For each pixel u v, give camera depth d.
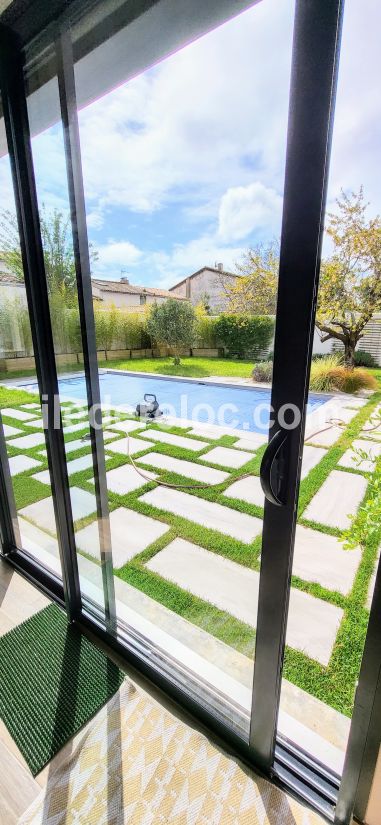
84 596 1.59
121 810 0.99
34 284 1.32
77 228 1.29
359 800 0.86
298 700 1.20
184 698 1.23
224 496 2.57
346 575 1.50
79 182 1.29
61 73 1.16
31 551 2.02
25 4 1.07
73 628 1.58
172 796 1.01
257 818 0.96
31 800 1.02
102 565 1.51
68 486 1.48
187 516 2.37
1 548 2.03
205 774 1.06
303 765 1.05
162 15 0.98
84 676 1.36
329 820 0.94
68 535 1.52
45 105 1.22
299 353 0.77
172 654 1.38
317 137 0.66
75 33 1.08
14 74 1.18
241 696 1.20
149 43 1.11
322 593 1.49
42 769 1.09
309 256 0.71
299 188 0.70
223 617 1.55
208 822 0.96
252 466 2.91
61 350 1.39
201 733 1.16
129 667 1.40
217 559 1.95
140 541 2.15
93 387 1.42
